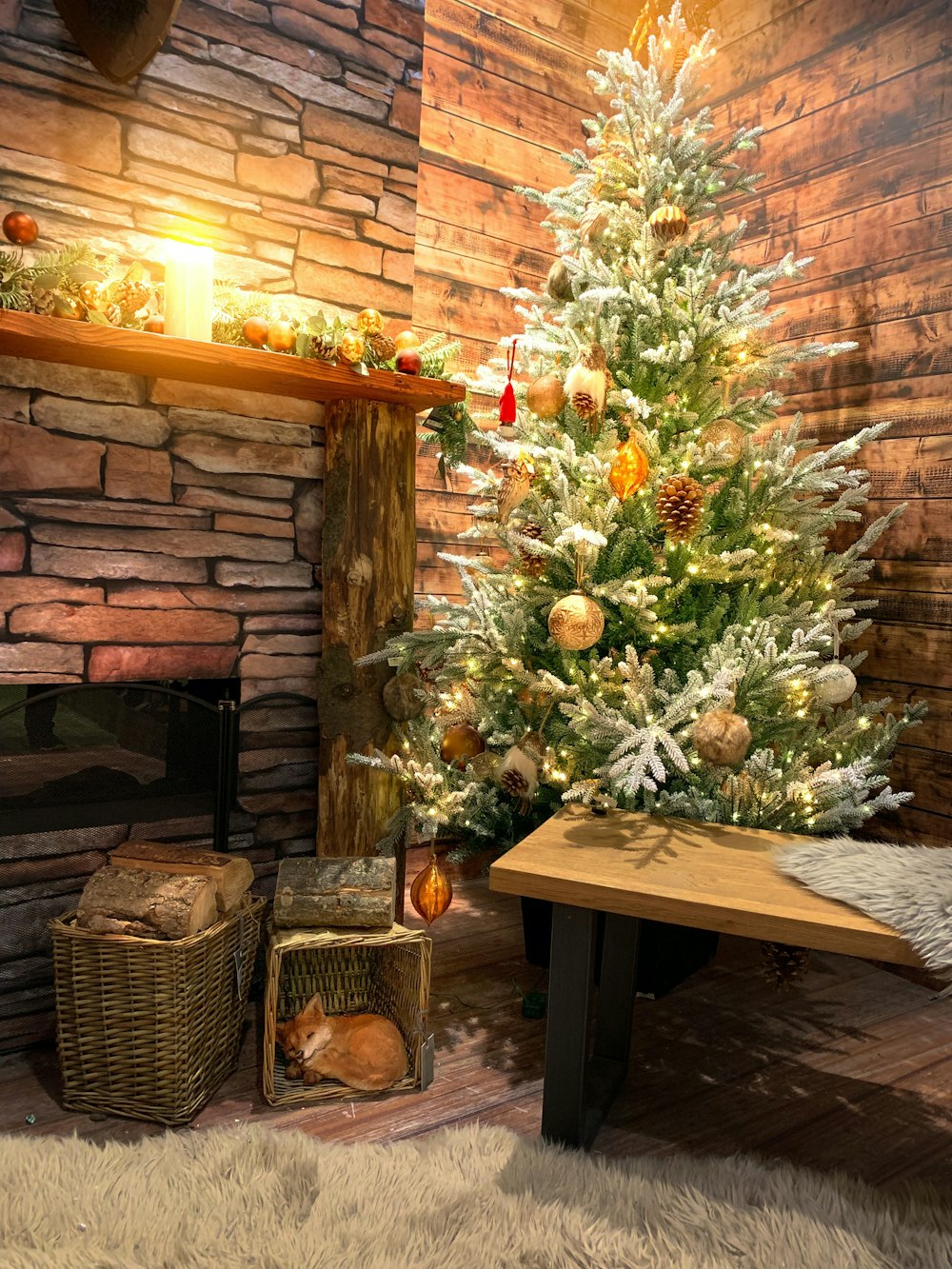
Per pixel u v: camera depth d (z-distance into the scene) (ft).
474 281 9.92
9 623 6.20
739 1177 5.04
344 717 7.27
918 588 8.14
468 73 9.67
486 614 6.91
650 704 6.48
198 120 6.83
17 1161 4.97
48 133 6.27
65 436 6.32
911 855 5.04
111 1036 5.58
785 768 6.53
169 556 6.77
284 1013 6.78
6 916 6.27
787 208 9.39
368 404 7.22
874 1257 4.41
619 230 7.10
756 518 6.98
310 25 7.28
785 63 9.38
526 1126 5.65
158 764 6.76
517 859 5.41
